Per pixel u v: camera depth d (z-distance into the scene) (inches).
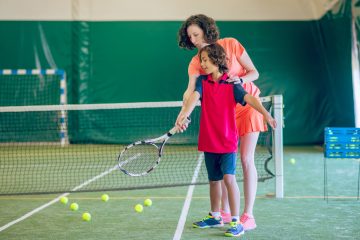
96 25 561.3
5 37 560.4
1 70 560.1
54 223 189.8
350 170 331.6
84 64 560.4
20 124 550.6
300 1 552.7
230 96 165.3
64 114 551.5
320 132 550.6
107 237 168.1
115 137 547.5
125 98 559.5
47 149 489.4
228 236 165.9
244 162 177.6
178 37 173.9
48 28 561.3
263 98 240.2
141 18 561.0
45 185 283.7
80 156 434.9
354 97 467.2
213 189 175.5
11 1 559.5
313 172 325.1
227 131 164.6
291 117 553.3
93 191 252.2
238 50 176.6
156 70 559.8
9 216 203.2
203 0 557.9
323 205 217.8
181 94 558.9
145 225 184.7
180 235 169.0
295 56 553.9
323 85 552.1
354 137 222.2
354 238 163.2
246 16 555.8
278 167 237.1
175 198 239.3
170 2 559.8
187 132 497.4
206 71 165.8
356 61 458.9
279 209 210.2
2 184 288.8
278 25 554.9
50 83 560.1
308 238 163.5
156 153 438.9
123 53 561.3
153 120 546.0
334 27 497.4
